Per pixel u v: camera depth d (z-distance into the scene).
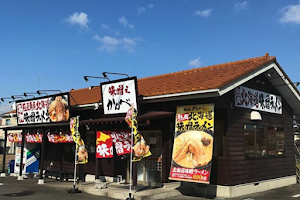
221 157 9.03
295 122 26.55
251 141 10.18
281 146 12.23
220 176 8.96
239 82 8.84
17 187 10.55
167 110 9.62
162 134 9.59
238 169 9.23
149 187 9.42
